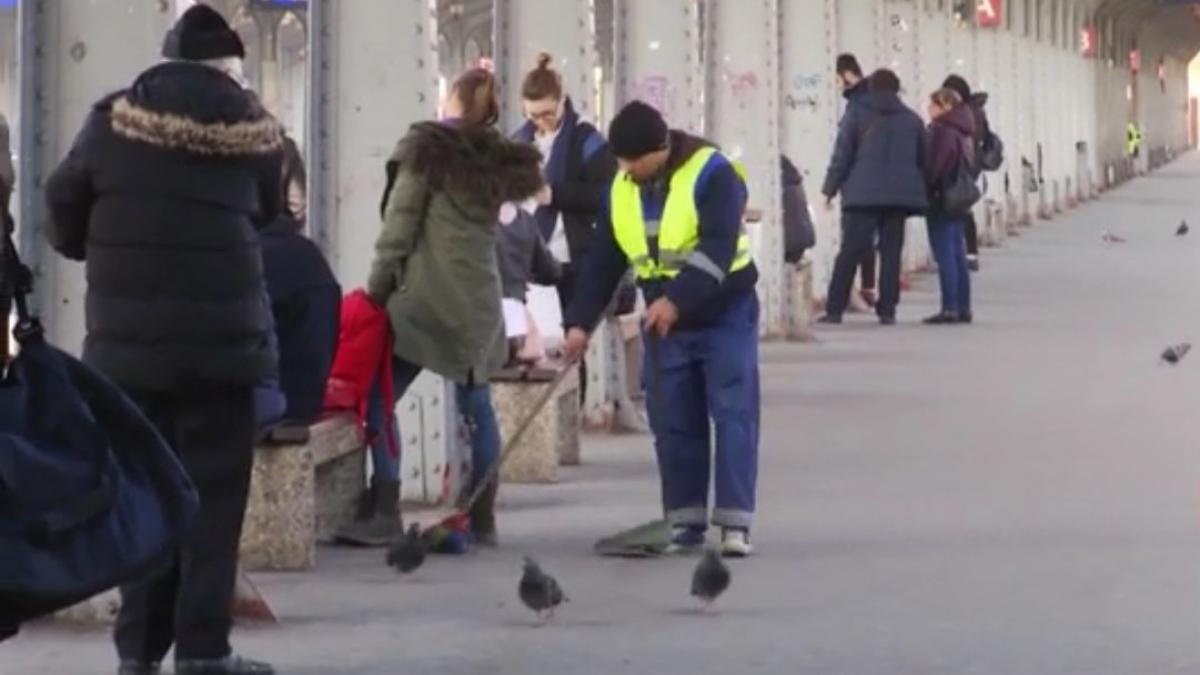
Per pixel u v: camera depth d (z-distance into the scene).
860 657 27.17
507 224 38.59
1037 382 56.03
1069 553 33.69
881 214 71.62
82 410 21.12
